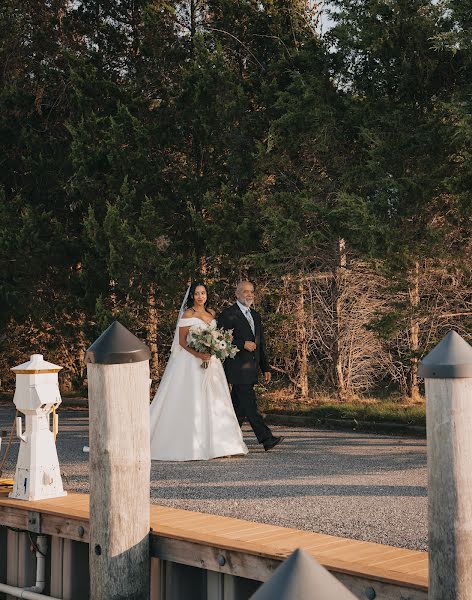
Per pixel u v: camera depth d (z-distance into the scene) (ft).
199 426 28.99
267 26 44.68
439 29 36.40
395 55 37.65
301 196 38.99
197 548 15.31
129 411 14.84
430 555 12.07
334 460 28.48
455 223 38.78
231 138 41.86
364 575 13.19
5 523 18.89
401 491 22.33
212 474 25.30
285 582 5.13
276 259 39.37
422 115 38.40
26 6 48.93
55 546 18.06
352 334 46.68
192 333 29.45
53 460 19.71
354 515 19.16
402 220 36.91
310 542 15.33
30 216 45.39
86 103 45.75
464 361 11.78
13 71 49.44
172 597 15.89
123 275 42.34
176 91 43.88
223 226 41.14
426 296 41.24
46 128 49.29
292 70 41.57
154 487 22.85
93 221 43.09
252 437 35.37
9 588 18.72
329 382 47.24
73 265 48.21
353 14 38.01
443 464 11.87
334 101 39.91
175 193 44.47
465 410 11.82
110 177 43.75
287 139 39.99
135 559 15.02
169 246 43.01
